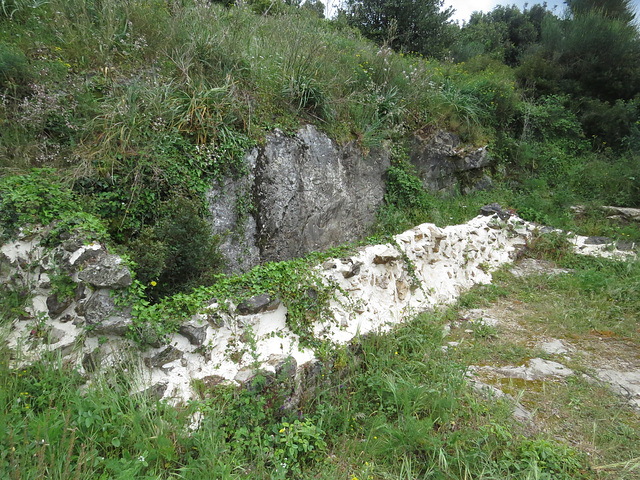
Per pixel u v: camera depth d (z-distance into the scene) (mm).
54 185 3598
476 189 9828
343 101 7207
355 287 4301
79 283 3041
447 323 5031
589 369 4035
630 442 3002
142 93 5207
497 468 2707
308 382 3441
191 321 3096
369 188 7762
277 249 6082
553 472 2689
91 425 2428
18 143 4355
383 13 14562
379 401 3490
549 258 7508
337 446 3018
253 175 5750
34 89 4711
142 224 4559
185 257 3928
